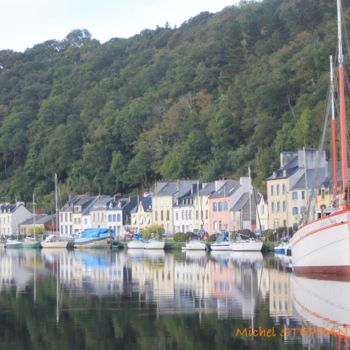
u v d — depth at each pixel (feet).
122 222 603.26
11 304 168.66
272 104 575.38
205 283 207.00
